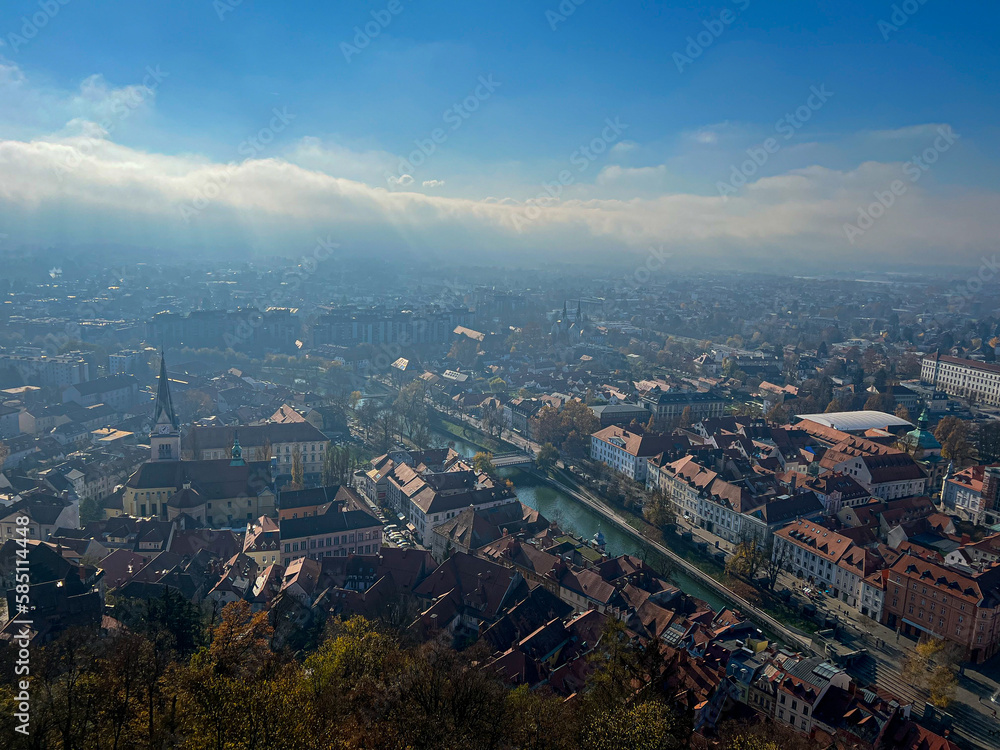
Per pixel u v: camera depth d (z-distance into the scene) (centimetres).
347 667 11362
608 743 9481
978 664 18288
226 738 8338
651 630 17388
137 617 16900
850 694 14950
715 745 13175
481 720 9644
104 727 9150
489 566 19388
